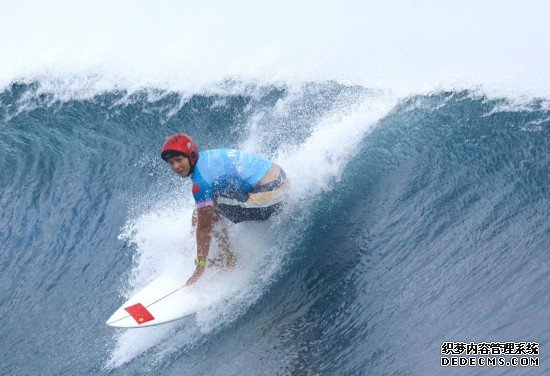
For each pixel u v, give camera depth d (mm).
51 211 28250
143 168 29188
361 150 25984
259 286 22031
